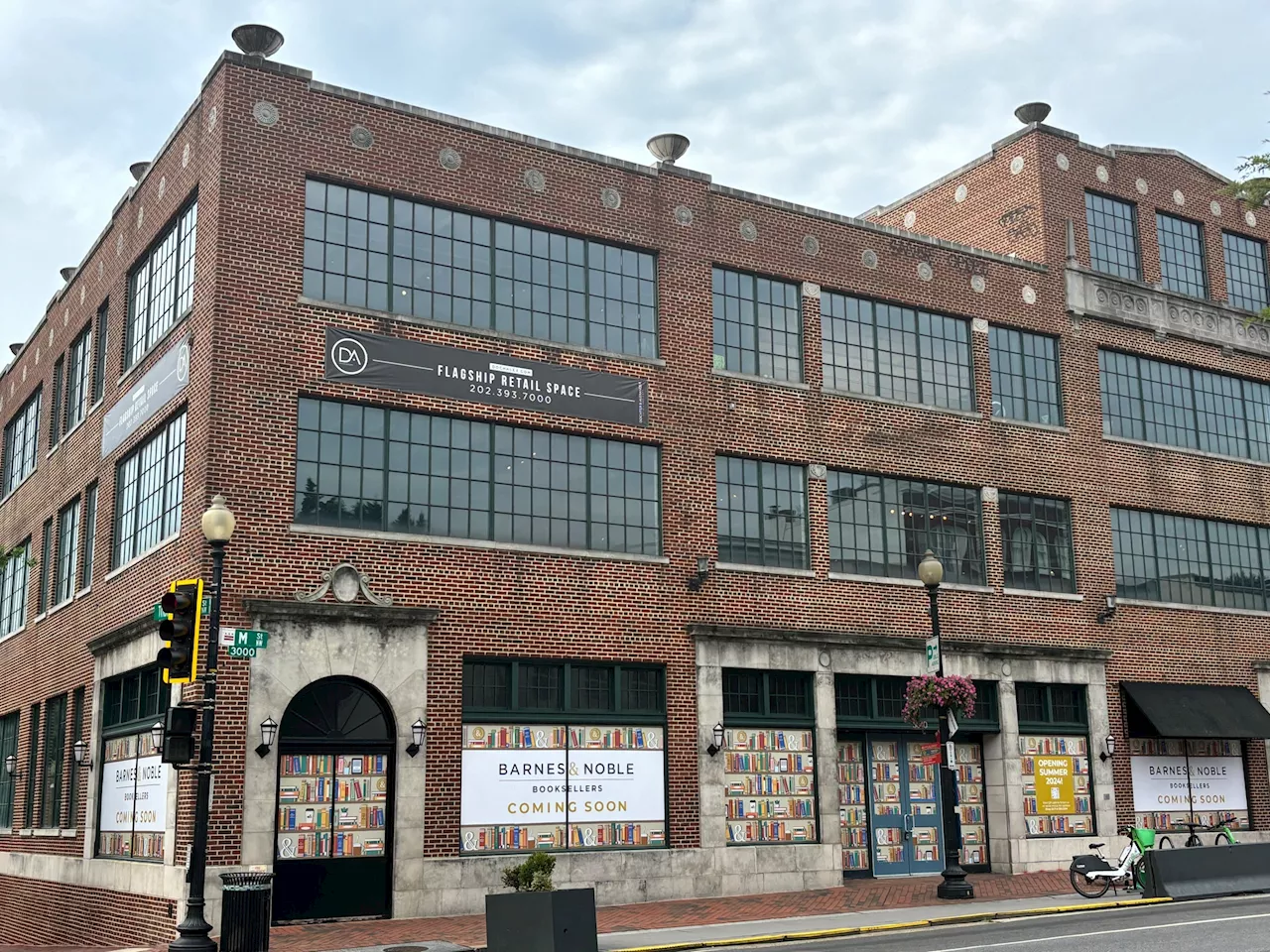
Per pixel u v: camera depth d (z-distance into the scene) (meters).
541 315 24.52
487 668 22.58
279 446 21.08
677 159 27.17
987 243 33.66
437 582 22.12
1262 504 34.72
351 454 21.91
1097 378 32.19
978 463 29.58
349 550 21.38
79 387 29.30
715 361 26.52
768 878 24.52
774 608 25.97
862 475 28.02
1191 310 34.44
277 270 21.62
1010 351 30.95
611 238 25.48
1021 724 28.91
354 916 20.53
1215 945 15.09
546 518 23.75
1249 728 31.48
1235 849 23.52
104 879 22.58
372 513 21.91
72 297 30.22
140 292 25.72
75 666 26.47
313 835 20.47
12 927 28.11
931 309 29.73
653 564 24.64
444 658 21.94
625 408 24.95
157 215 24.47
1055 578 30.39
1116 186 33.84
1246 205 36.38
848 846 26.45
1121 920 18.80
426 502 22.48
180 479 21.94
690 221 26.58
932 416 29.09
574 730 23.19
